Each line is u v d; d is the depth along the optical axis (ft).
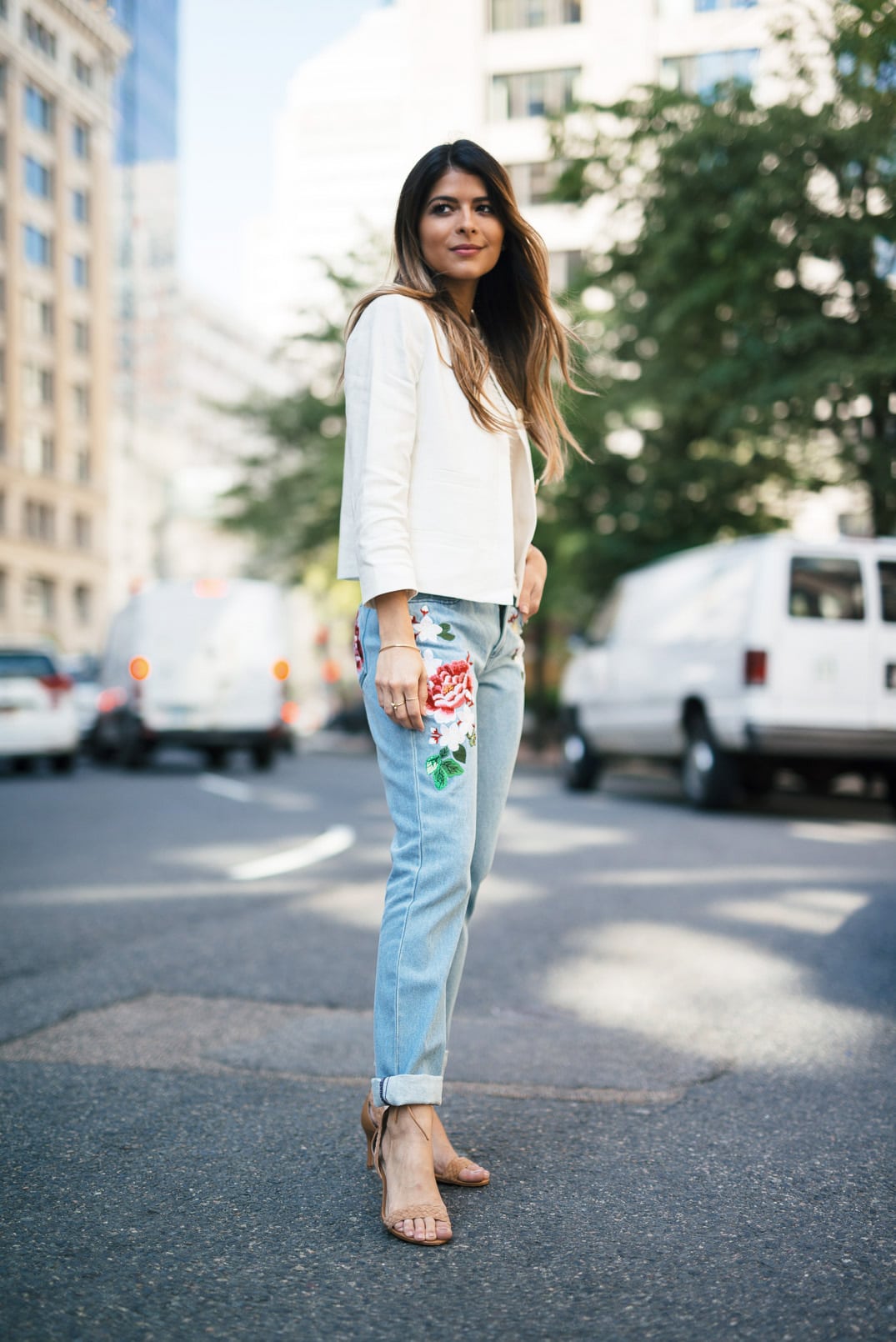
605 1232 7.64
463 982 14.73
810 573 33.86
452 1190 8.35
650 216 44.70
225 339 320.70
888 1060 11.55
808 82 39.24
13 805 37.96
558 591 63.72
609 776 59.26
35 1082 10.84
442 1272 7.06
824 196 41.70
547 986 14.52
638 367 52.21
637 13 106.52
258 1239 7.51
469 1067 11.26
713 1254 7.32
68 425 197.47
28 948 16.79
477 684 8.42
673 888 21.68
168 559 263.08
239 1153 9.06
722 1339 6.29
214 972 15.29
